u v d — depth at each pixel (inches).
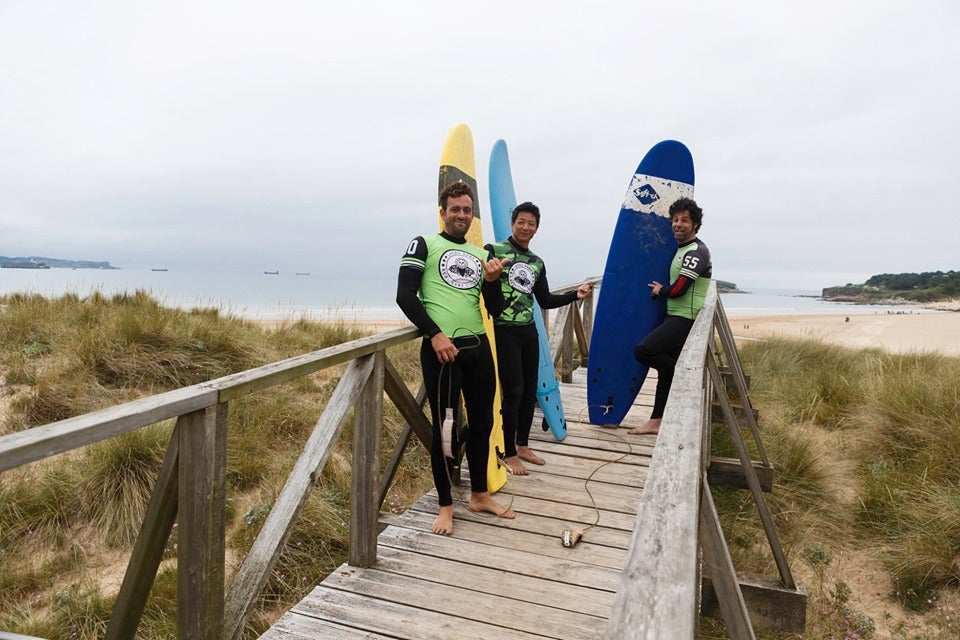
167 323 225.0
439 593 87.7
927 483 160.7
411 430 116.6
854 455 190.9
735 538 148.9
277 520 74.2
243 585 69.3
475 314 105.0
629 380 162.9
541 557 98.2
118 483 138.3
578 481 129.3
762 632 120.0
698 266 138.7
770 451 188.7
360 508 94.0
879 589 132.9
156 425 154.1
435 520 111.4
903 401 199.8
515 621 81.3
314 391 213.8
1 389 182.9
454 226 104.8
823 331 795.4
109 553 127.6
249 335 254.8
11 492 135.4
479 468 112.7
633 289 161.0
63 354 203.3
